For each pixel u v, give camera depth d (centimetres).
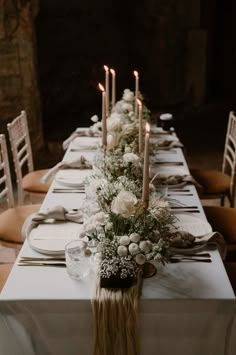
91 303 166
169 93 808
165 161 325
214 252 196
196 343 175
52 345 176
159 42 777
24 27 539
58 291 171
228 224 279
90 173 294
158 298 167
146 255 164
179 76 803
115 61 812
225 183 353
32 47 559
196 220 224
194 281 177
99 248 167
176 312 170
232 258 289
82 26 772
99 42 792
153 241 167
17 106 559
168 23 764
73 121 731
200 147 630
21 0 527
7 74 541
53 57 762
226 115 781
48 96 755
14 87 551
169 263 188
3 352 176
